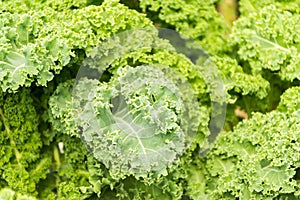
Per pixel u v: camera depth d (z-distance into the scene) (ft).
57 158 10.50
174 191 9.75
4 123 9.92
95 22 9.71
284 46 10.67
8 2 9.86
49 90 10.07
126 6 10.43
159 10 11.00
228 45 11.16
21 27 9.30
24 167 10.05
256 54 10.75
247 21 11.00
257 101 10.87
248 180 9.49
